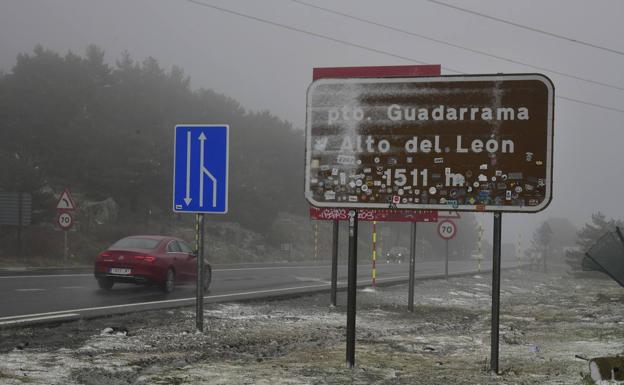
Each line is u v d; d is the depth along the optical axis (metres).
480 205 8.14
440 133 8.27
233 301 15.68
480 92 8.19
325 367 8.38
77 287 17.94
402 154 8.34
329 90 8.52
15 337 9.63
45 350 8.73
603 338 11.64
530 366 8.84
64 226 28.58
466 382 7.63
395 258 61.44
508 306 18.86
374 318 14.37
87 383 6.91
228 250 44.72
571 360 9.28
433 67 15.56
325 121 8.52
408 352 9.97
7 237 29.80
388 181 8.36
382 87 8.41
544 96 8.05
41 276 21.14
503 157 8.11
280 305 15.71
